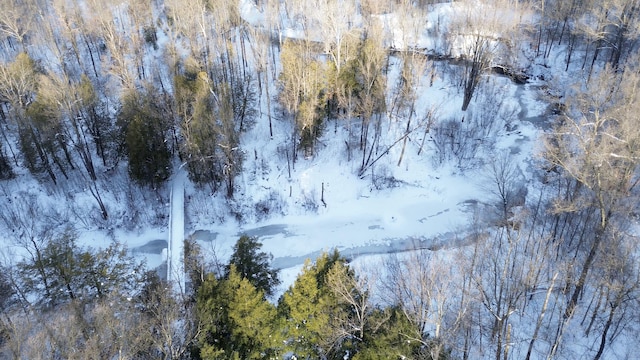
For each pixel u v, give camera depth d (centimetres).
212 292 3234
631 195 4000
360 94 5403
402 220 5244
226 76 5766
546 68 6656
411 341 3028
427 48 6738
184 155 5359
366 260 4706
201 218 5241
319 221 5288
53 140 5003
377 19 5962
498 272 3841
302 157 5647
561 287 3972
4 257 4509
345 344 3114
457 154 5700
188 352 3161
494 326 3562
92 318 3228
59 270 3616
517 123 5991
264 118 5925
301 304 3123
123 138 5178
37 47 6359
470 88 5806
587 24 6200
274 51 6512
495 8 5781
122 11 7175
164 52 6184
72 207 5188
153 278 3788
